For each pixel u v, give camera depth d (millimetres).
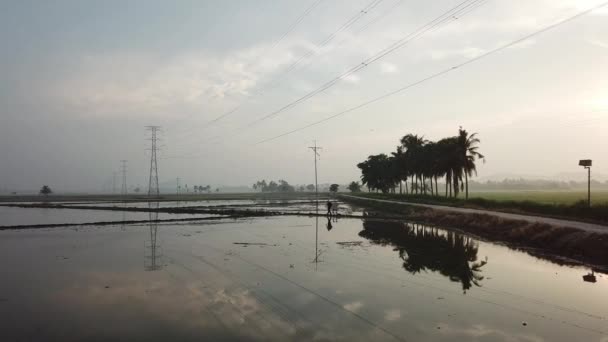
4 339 12234
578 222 33750
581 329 12539
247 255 26234
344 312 14148
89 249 29984
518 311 14305
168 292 17328
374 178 139625
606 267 21719
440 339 11648
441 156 82875
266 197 169500
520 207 49938
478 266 22219
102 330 12859
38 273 21672
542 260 23938
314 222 50500
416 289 17312
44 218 61625
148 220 54656
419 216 53188
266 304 15203
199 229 43188
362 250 27938
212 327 12859
